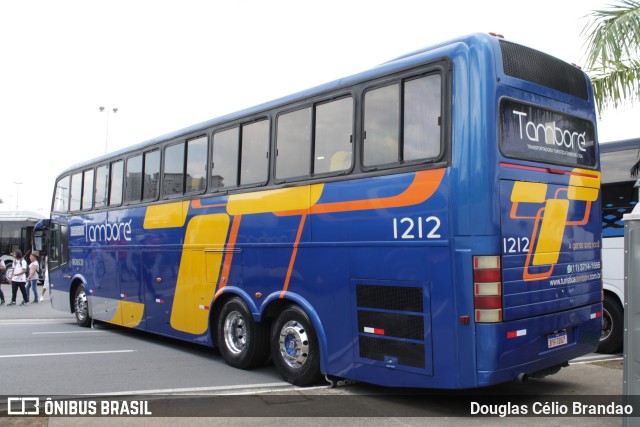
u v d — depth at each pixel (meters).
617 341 8.32
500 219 5.05
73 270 13.12
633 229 4.45
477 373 4.95
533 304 5.32
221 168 8.31
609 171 8.63
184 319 8.95
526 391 6.42
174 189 9.41
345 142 6.29
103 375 7.59
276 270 7.05
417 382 5.35
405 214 5.50
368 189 5.90
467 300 4.98
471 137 5.09
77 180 13.23
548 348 5.54
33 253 20.30
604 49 7.75
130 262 10.59
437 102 5.38
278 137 7.27
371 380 5.79
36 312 17.03
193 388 6.72
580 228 6.10
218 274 8.16
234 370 7.86
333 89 6.52
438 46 5.57
